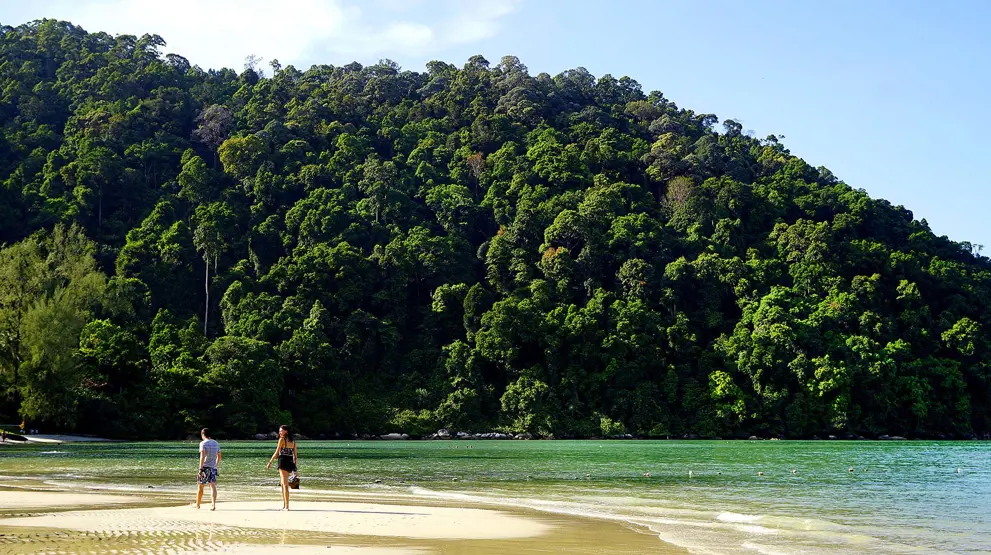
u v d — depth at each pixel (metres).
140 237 149.38
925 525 27.66
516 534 23.59
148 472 46.53
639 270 146.50
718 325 141.50
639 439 122.50
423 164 181.00
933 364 135.62
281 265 144.75
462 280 155.12
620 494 37.06
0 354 88.62
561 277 148.62
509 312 132.62
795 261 155.25
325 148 186.62
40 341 87.69
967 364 139.00
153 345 119.56
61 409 89.88
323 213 156.50
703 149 190.75
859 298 146.00
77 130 174.75
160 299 141.12
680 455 73.12
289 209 163.38
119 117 175.00
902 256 153.75
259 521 24.97
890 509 32.31
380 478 45.81
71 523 23.69
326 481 43.44
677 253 158.88
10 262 92.69
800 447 92.56
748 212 169.12
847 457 70.38
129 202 161.12
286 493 28.27
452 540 22.22
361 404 126.62
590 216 157.38
